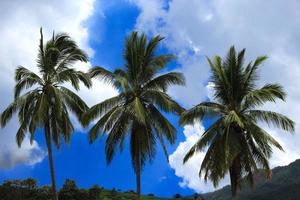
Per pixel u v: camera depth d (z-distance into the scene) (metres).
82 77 38.16
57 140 37.97
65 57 38.69
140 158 34.88
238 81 33.50
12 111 36.75
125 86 32.62
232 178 32.69
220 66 33.97
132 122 34.75
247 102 32.66
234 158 32.41
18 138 36.91
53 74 37.94
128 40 36.50
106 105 34.59
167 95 34.62
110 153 34.91
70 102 37.84
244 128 32.41
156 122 35.19
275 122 31.80
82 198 73.25
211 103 33.50
